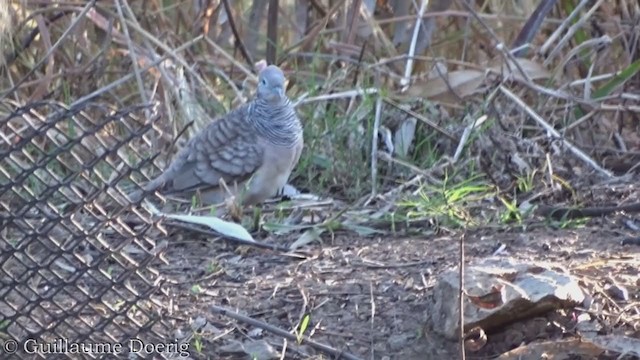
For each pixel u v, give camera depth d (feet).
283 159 37.65
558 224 34.09
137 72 42.01
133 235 23.70
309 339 25.76
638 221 34.17
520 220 34.32
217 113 44.88
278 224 34.91
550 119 43.98
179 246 32.83
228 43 50.93
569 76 48.44
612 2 49.52
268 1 52.37
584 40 49.06
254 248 32.60
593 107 43.27
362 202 37.50
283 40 52.60
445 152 41.86
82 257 24.66
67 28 46.01
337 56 47.98
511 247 31.71
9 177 23.35
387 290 28.35
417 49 49.96
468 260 30.22
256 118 37.47
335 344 25.96
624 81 44.98
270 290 28.78
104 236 26.71
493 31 49.60
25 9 46.06
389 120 42.52
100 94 41.42
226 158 37.24
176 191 37.35
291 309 27.61
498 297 25.38
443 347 25.41
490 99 42.42
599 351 24.54
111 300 25.52
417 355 25.44
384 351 25.70
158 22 49.24
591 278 27.96
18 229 23.45
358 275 29.63
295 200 38.37
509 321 25.61
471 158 39.52
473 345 25.20
